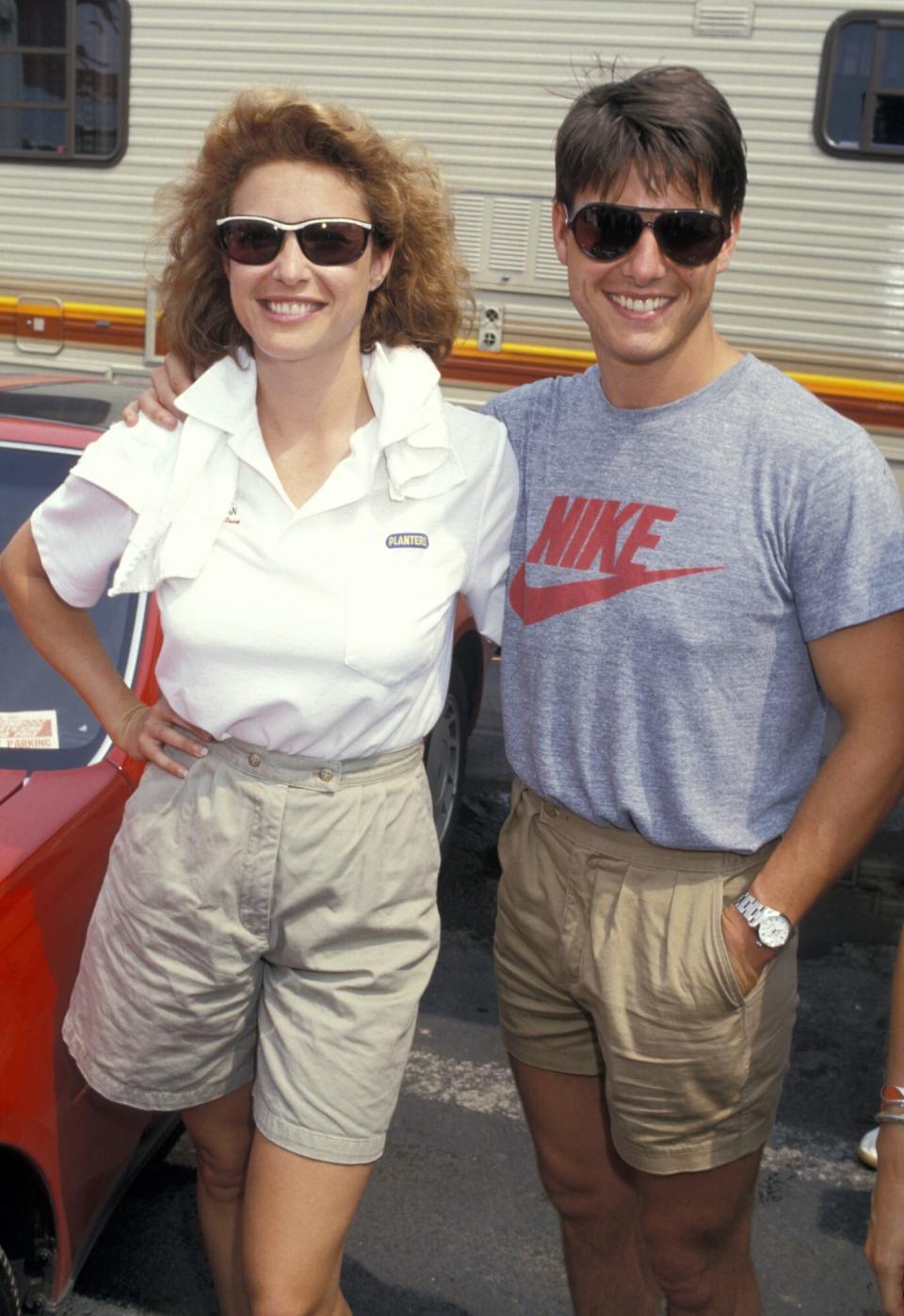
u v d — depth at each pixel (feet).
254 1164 6.21
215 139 5.98
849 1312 8.21
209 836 6.02
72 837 7.23
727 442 5.88
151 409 6.11
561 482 6.31
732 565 5.84
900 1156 4.83
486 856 14.10
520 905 6.71
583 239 5.84
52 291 23.54
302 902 6.02
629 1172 7.10
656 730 6.05
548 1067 6.94
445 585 6.10
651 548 5.97
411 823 6.20
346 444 6.05
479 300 21.70
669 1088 6.29
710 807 6.03
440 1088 10.16
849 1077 10.61
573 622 6.20
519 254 21.33
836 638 5.78
